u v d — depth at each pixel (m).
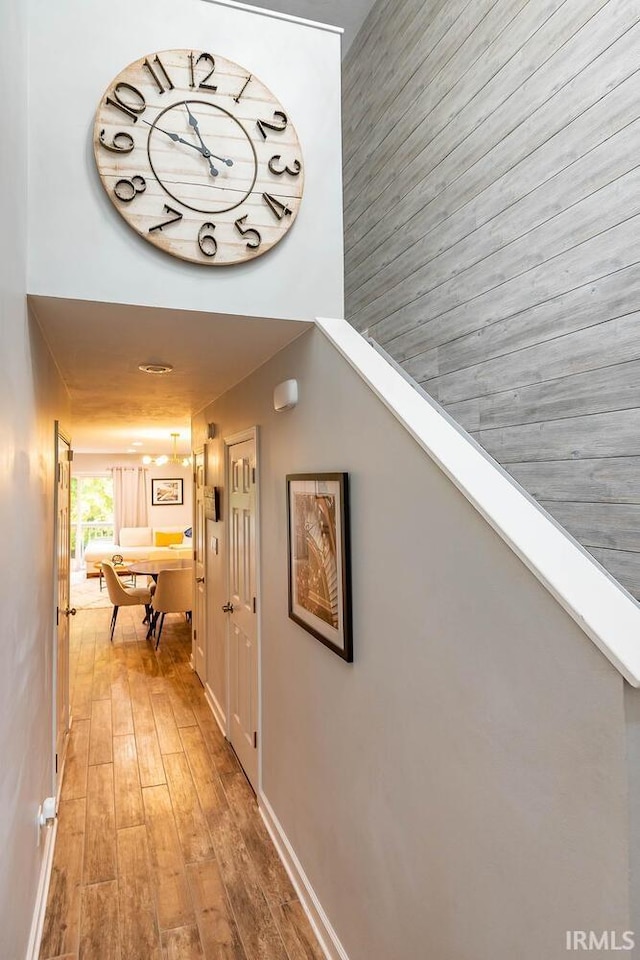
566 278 2.16
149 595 6.55
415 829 1.37
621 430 1.93
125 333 2.21
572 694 0.88
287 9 3.77
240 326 2.13
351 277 4.06
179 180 1.89
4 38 1.29
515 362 2.44
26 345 1.71
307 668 2.20
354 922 1.74
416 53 3.22
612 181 1.96
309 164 2.10
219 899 2.24
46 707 2.38
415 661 1.38
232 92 1.98
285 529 2.48
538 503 2.30
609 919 0.81
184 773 3.23
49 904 2.19
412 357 3.27
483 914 1.10
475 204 2.71
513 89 2.45
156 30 1.90
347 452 1.80
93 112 1.81
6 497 1.34
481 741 1.11
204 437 4.53
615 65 1.94
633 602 0.89
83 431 6.47
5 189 1.31
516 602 1.01
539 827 0.95
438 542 1.27
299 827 2.29
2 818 1.29
